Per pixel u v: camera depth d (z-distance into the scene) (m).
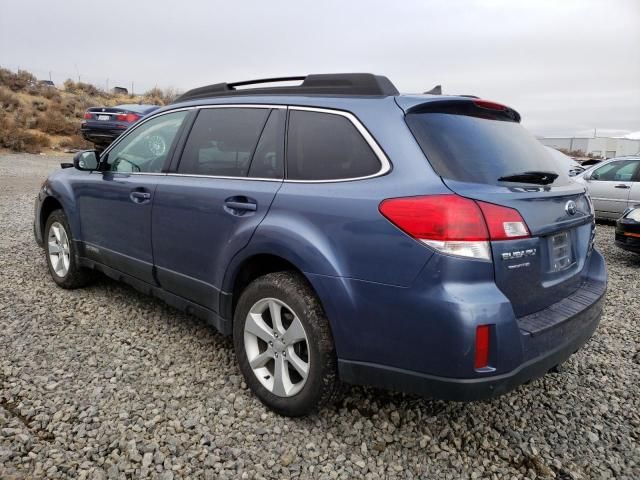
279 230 2.75
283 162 2.96
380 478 2.46
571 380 3.54
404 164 2.46
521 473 2.55
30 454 2.44
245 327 3.03
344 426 2.84
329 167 2.74
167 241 3.59
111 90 49.38
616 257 8.04
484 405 3.15
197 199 3.31
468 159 2.49
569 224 2.77
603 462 2.67
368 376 2.52
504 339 2.25
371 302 2.43
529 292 2.49
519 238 2.37
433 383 2.31
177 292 3.61
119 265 4.14
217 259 3.19
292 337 2.77
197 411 2.91
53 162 19.36
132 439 2.61
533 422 3.01
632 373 3.67
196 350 3.69
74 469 2.38
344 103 2.82
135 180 3.90
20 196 11.09
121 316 4.27
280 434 2.75
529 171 2.73
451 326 2.20
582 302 2.85
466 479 2.49
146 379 3.24
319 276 2.58
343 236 2.52
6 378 3.14
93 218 4.38
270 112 3.15
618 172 10.80
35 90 33.12
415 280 2.29
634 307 5.24
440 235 2.24
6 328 3.88
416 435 2.81
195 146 3.57
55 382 3.12
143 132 4.11
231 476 2.41
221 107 3.49
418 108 2.63
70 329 3.95
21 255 6.02
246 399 3.07
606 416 3.10
